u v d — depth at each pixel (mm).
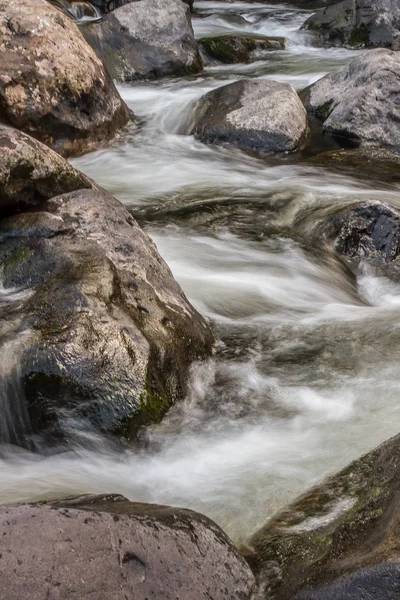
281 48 15609
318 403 4664
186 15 13070
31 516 2672
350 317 5785
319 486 3707
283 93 10016
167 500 3834
